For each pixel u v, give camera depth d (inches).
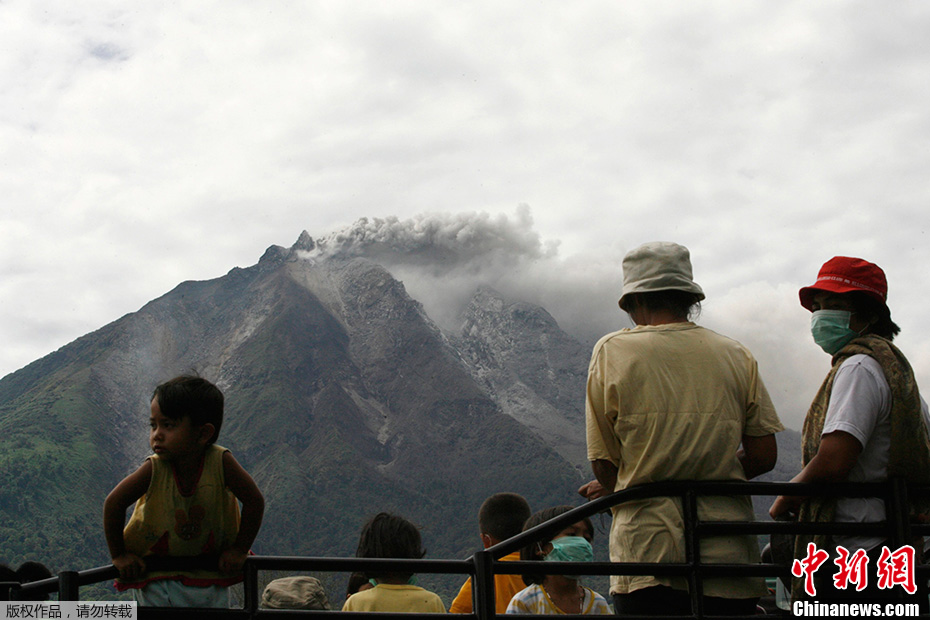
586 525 245.6
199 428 187.2
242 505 190.1
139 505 191.8
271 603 247.9
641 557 195.8
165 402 184.2
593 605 238.8
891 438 202.7
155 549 188.9
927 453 203.2
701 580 190.9
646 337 205.5
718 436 197.5
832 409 202.1
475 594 189.5
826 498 202.7
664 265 212.7
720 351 205.8
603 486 209.2
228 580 189.3
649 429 197.2
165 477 187.0
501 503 265.6
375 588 238.1
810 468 199.6
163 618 182.1
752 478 215.0
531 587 240.1
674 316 212.4
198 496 187.3
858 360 204.7
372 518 247.3
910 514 208.1
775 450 209.5
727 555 196.4
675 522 194.9
